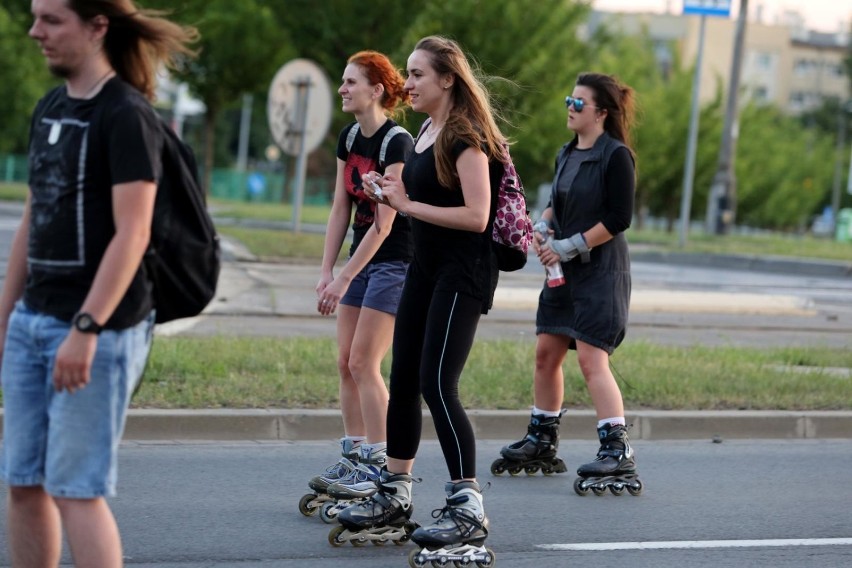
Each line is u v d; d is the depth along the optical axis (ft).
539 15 263.90
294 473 61.62
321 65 291.17
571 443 72.18
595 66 305.53
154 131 32.19
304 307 116.98
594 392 60.08
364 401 51.83
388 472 49.06
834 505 59.57
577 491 59.67
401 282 51.39
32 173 33.01
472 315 45.91
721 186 295.69
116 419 32.65
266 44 307.37
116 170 31.65
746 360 95.09
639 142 415.03
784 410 78.07
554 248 59.36
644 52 471.62
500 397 75.56
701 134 430.20
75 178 32.04
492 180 46.60
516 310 127.75
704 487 62.44
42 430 33.19
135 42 33.24
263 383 75.05
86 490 32.24
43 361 32.83
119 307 32.24
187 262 33.55
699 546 51.42
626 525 54.39
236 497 56.65
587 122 59.93
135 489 57.16
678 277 185.26
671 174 433.07
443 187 45.55
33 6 32.30
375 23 279.90
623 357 91.81
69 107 32.50
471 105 45.88
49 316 32.42
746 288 171.01
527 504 57.57
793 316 137.08
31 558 35.17
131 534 49.96
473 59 50.62
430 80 45.83
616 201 58.75
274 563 46.85
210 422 68.23
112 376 32.32
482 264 45.98
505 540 51.29
